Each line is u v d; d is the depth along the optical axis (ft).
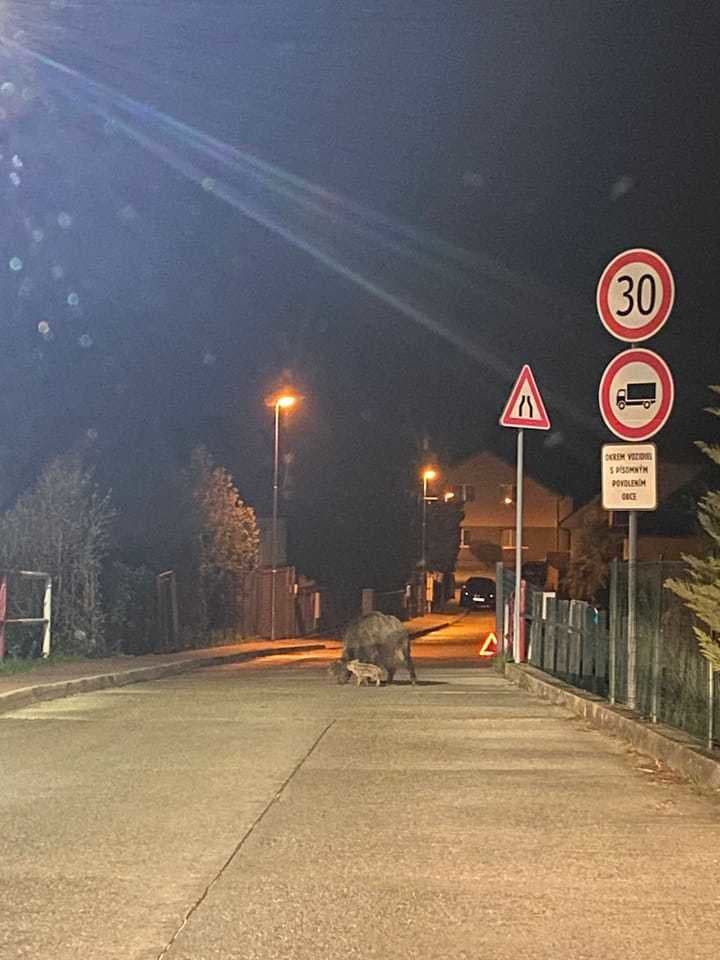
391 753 40.19
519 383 67.56
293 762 38.42
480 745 41.91
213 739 43.62
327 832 28.78
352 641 67.46
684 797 32.68
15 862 26.23
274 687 65.05
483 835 28.37
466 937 21.08
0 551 79.15
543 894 23.59
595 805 31.63
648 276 41.09
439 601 244.01
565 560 198.70
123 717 50.37
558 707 53.31
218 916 22.43
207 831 28.96
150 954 20.42
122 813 30.96
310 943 20.89
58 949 20.68
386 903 23.12
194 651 102.78
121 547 99.66
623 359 41.70
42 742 43.14
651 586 47.16
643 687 47.75
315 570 175.83
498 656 80.74
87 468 100.42
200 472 117.39
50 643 78.54
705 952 20.26
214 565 117.08
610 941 20.81
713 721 36.99
